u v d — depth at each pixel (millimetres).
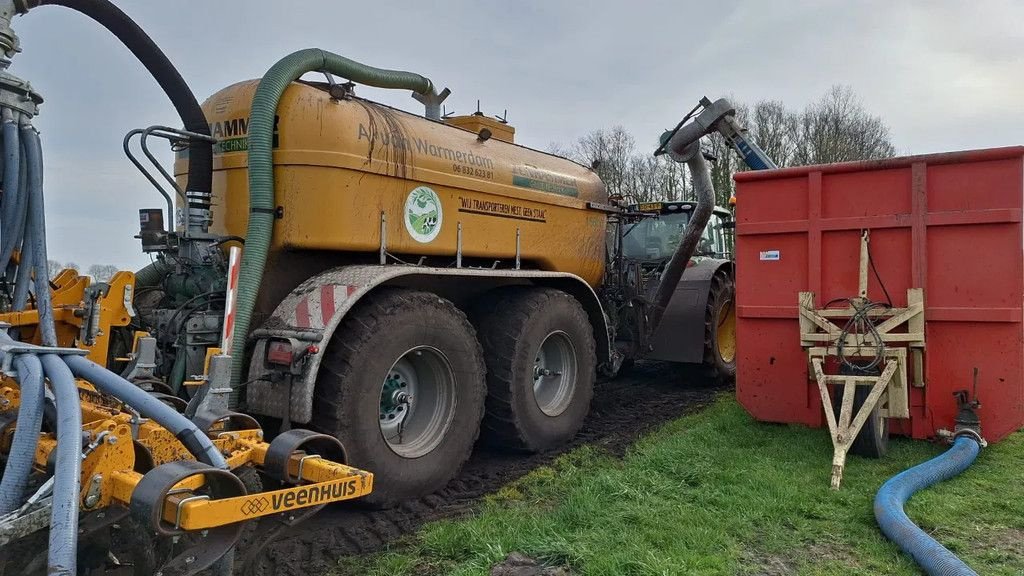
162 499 2100
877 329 4668
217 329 3986
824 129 34031
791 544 3227
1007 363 4613
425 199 4496
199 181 4184
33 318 3209
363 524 3631
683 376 7953
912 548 3010
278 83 3936
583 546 3055
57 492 2000
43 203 3207
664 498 3779
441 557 3148
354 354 3670
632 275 6918
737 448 4723
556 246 5660
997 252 4613
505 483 4367
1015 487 3941
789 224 5246
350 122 4059
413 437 4176
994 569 2959
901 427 4984
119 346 4129
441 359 4211
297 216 3980
